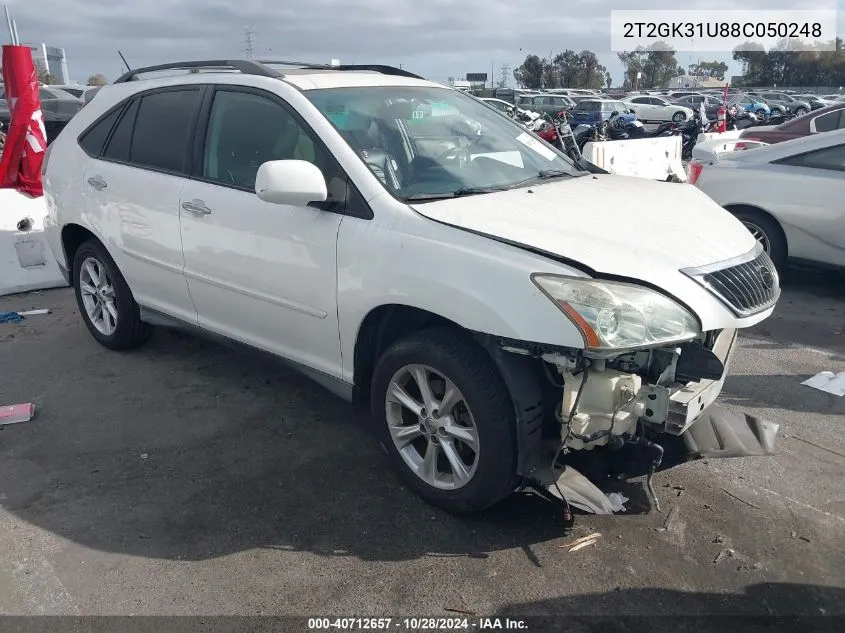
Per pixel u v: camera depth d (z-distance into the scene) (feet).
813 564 9.26
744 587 8.87
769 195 20.62
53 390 14.64
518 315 8.64
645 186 12.22
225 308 12.92
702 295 8.93
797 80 277.64
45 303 20.83
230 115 12.71
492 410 9.17
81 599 8.78
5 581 9.10
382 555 9.52
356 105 11.89
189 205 12.93
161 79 14.55
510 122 14.14
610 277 8.52
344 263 10.43
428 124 12.39
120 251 14.94
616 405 8.92
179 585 9.01
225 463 11.82
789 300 20.43
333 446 12.34
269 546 9.73
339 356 11.10
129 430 12.94
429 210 9.89
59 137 16.85
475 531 9.98
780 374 15.21
